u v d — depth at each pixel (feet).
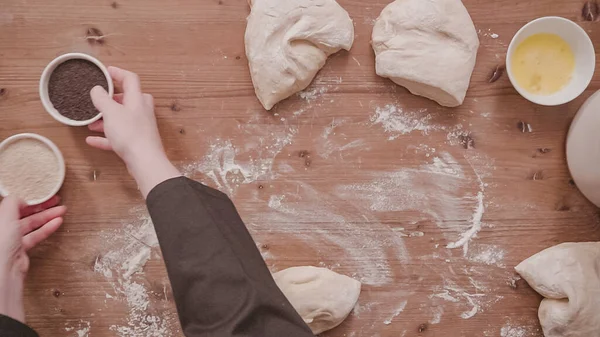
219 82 3.81
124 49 3.77
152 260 3.80
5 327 3.20
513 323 3.92
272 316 2.93
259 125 3.83
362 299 3.87
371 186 3.87
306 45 3.69
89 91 3.62
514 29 3.87
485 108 3.89
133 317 3.79
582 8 3.88
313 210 3.86
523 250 3.92
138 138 3.34
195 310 2.91
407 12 3.67
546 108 3.90
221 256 2.92
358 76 3.86
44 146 3.67
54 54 3.75
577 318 3.69
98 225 3.78
